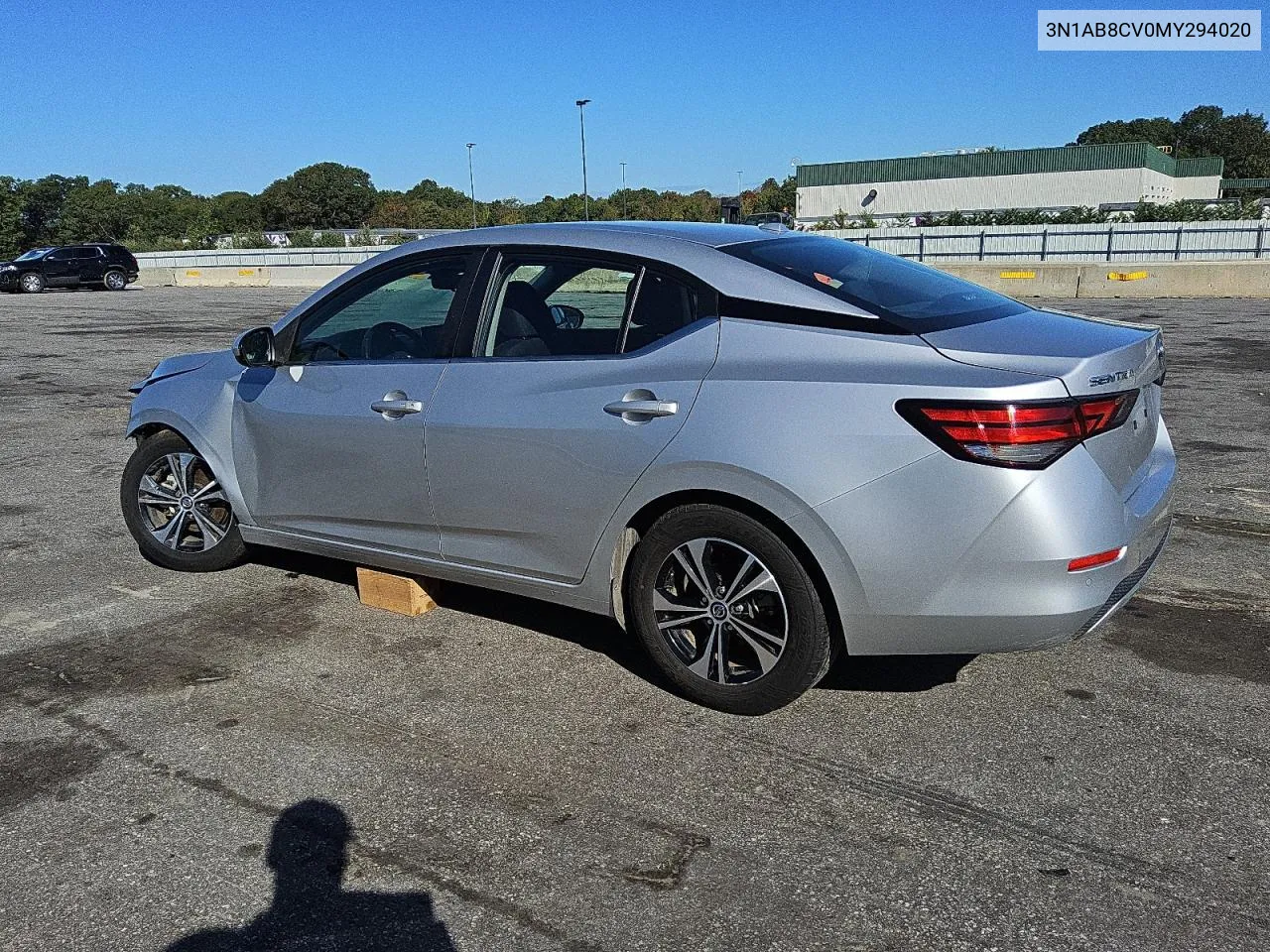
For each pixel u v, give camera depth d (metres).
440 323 3.97
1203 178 86.62
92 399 10.55
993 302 3.69
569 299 3.68
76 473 7.28
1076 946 2.37
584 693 3.69
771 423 3.12
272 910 2.55
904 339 3.11
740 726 3.43
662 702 3.62
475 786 3.09
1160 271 20.73
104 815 2.97
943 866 2.68
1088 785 3.04
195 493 4.89
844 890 2.59
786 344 3.23
